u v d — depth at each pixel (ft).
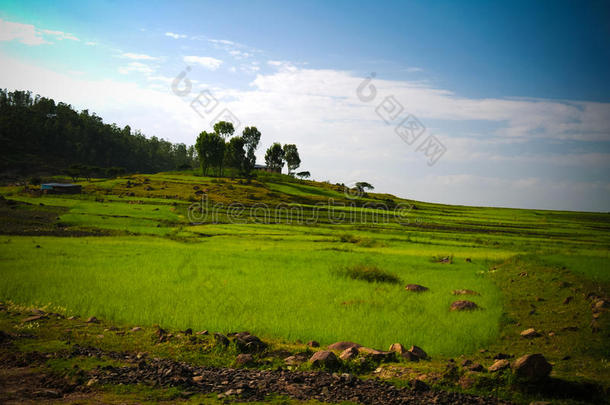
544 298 64.23
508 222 382.63
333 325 49.37
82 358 32.53
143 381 28.43
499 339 45.98
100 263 93.76
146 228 208.03
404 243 188.96
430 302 64.23
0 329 39.40
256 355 36.45
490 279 88.94
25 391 25.30
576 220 449.48
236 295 66.08
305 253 134.10
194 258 111.04
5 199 277.85
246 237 195.83
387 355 37.14
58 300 55.98
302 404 26.03
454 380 31.27
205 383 29.27
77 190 355.77
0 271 77.36
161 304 56.59
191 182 454.40
